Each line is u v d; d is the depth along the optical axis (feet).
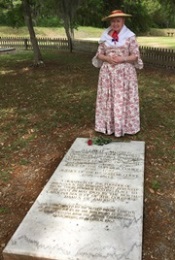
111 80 16.34
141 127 18.86
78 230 10.47
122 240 9.98
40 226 10.73
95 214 11.17
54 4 52.75
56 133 18.83
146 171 14.42
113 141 16.81
